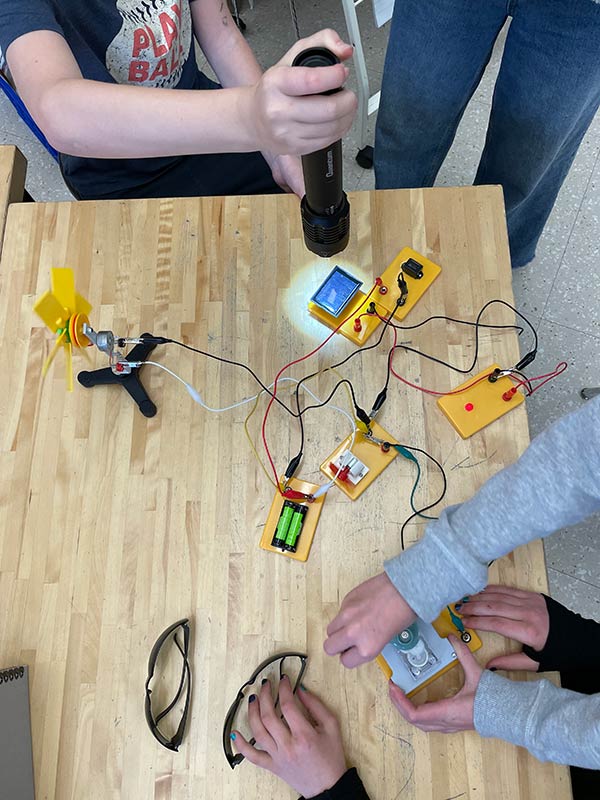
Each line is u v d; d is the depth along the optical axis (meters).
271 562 0.82
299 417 0.88
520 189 1.24
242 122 0.69
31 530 0.85
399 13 1.05
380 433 0.86
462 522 0.68
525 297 1.60
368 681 0.77
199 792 0.74
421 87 1.13
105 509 0.85
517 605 0.77
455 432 0.86
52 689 0.78
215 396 0.90
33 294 0.96
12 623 0.81
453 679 0.76
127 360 0.89
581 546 1.38
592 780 0.83
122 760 0.75
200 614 0.80
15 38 0.82
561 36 0.92
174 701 0.76
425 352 0.90
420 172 1.36
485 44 1.04
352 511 0.83
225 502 0.85
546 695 0.68
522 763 0.73
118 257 0.97
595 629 0.76
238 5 1.94
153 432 0.88
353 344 0.91
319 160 0.62
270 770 0.72
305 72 0.52
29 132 1.85
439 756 0.74
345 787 0.70
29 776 0.74
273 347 0.92
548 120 1.06
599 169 1.68
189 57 1.16
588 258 1.62
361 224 0.96
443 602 0.68
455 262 0.93
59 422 0.90
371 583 0.73
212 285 0.95
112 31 1.01
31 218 1.00
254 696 0.76
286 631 0.79
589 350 1.54
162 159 1.19
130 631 0.80
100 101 0.73
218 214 0.98
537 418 1.49
